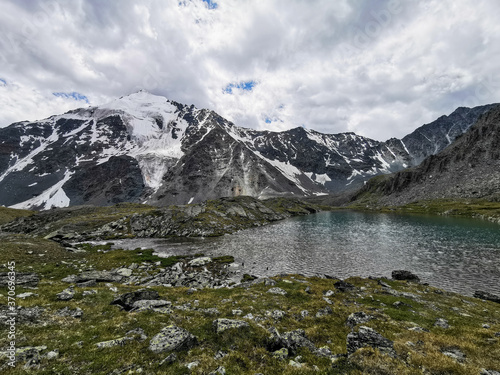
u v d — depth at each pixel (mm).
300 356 13594
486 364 12602
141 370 10695
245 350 13562
